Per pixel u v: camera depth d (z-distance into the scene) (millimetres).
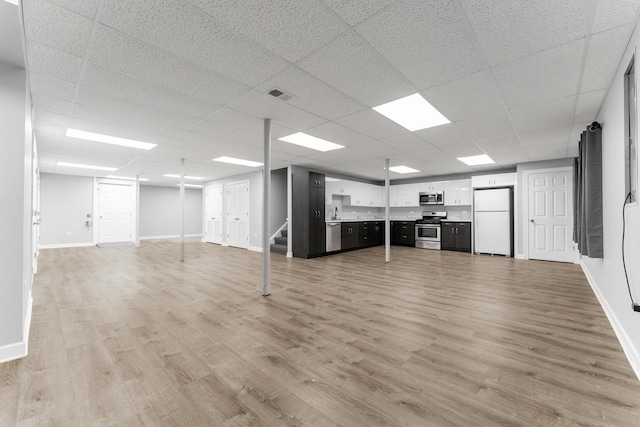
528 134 4160
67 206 8438
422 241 8656
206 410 1424
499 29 1828
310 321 2637
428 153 5496
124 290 3705
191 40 1950
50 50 2049
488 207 7094
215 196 9773
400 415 1386
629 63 1976
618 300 2352
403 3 1594
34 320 2625
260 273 4836
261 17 1718
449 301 3248
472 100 2945
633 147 2074
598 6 1617
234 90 2721
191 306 3066
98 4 1592
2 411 1402
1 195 1930
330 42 1972
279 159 6219
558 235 5938
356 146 4957
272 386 1629
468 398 1515
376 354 2006
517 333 2355
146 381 1670
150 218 11492
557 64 2252
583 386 1613
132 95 2818
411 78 2482
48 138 4324
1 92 1943
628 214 2043
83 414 1387
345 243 7852
